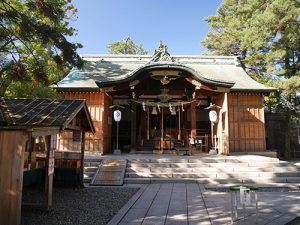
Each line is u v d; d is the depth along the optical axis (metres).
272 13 16.16
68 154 9.52
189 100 17.12
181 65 14.98
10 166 5.09
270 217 5.98
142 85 17.31
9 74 8.02
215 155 15.18
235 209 6.16
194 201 7.54
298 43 16.86
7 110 6.68
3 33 8.06
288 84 15.87
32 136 5.16
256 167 11.66
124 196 8.16
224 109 15.99
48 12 7.44
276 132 20.75
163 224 5.49
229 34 23.70
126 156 14.12
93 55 20.92
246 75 19.20
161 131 18.20
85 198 7.84
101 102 16.42
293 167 11.65
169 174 11.09
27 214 6.08
